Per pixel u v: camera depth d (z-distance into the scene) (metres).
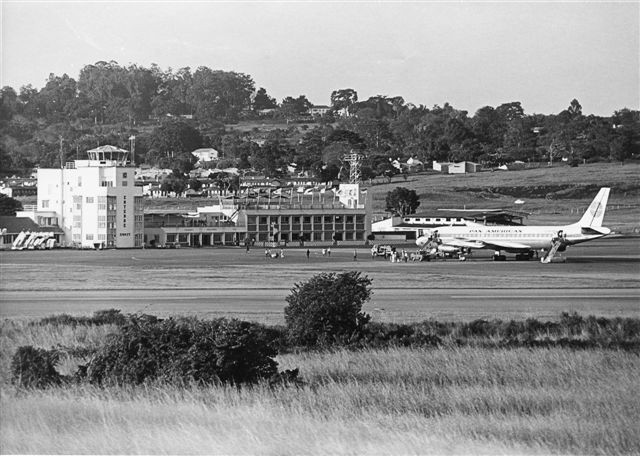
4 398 188.88
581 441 179.62
